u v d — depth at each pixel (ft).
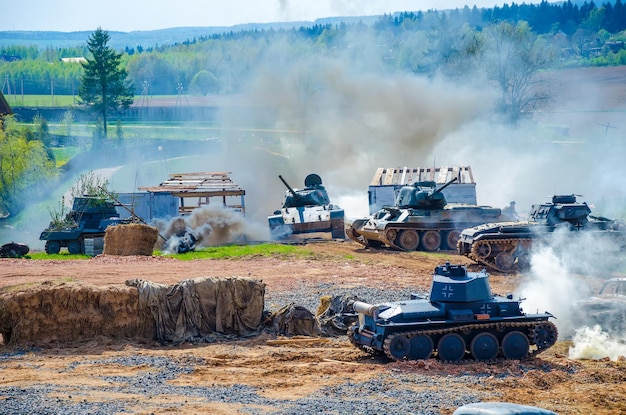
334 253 281.54
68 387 119.24
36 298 153.17
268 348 150.61
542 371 130.21
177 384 121.80
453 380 124.67
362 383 122.21
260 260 265.34
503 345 138.10
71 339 153.38
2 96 634.02
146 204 333.62
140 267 246.88
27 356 142.00
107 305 156.15
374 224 296.92
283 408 107.86
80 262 260.62
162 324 156.97
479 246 247.50
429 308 138.41
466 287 137.69
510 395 116.47
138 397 113.29
